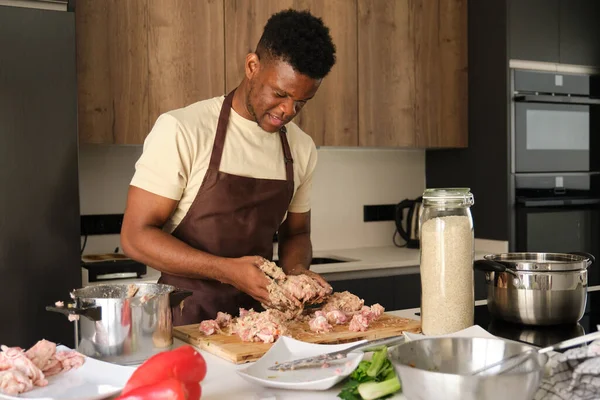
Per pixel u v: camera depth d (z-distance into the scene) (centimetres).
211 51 278
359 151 354
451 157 358
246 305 176
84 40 254
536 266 137
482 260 143
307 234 199
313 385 100
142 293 131
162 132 165
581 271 138
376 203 361
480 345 96
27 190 222
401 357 93
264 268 150
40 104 224
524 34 329
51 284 227
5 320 221
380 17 318
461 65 343
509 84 325
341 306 151
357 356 105
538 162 336
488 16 333
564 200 340
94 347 116
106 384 104
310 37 151
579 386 90
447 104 340
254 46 287
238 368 116
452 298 133
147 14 265
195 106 175
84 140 255
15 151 221
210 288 171
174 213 175
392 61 322
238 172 174
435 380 82
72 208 229
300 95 154
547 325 140
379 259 305
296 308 146
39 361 107
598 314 161
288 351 120
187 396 82
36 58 223
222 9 279
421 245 137
